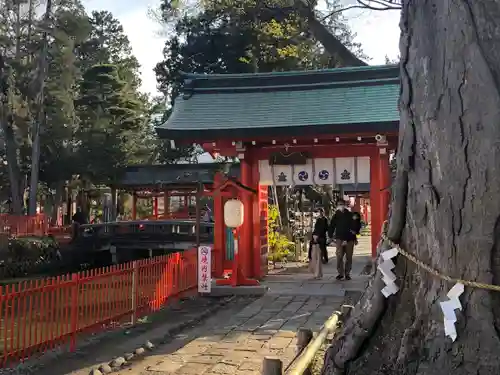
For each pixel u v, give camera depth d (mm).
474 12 3264
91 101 35500
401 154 3664
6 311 6598
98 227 25984
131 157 38344
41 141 32562
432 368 3168
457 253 3199
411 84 3578
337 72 14648
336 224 14383
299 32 15469
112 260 25875
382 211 13312
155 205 37938
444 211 3258
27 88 29688
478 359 3031
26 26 29812
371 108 13406
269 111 13984
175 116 14227
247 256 14062
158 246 24984
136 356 7547
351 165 13766
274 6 14656
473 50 3213
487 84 3148
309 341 4691
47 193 39375
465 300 3150
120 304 9094
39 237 23781
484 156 3127
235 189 13883
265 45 21422
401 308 3572
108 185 35406
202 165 34719
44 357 7168
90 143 34031
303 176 14047
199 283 12094
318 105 13898
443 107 3293
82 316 8023
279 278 14711
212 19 25031
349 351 3652
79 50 38969
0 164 34188
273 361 3498
